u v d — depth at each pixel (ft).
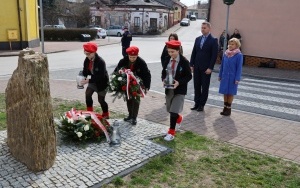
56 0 171.42
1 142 16.25
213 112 25.14
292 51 52.80
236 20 57.11
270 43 54.44
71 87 32.81
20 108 13.30
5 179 12.80
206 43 24.09
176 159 15.66
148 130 19.21
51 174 13.32
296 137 19.98
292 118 24.56
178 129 20.35
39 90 12.98
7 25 72.43
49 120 13.53
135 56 19.21
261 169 15.10
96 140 16.93
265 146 18.21
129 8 177.06
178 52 17.69
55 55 68.39
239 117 24.06
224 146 17.79
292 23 51.88
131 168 14.25
